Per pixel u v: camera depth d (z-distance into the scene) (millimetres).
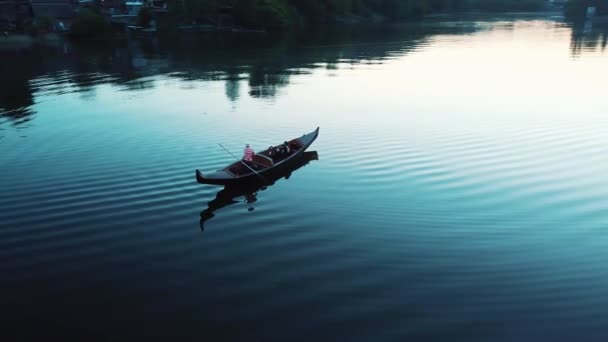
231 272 14781
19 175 22531
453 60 62125
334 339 11828
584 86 43188
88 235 16984
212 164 24234
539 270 14781
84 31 92750
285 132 29984
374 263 15266
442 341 11703
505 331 12031
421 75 50906
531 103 36562
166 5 117188
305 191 20922
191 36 100625
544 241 16531
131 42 89562
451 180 21891
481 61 60812
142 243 16469
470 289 13820
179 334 12078
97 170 23234
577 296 13453
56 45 83562
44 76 52531
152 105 38062
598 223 17766
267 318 12633
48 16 96938
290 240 16766
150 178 22281
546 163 23859
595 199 19797
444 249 16078
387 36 99750
